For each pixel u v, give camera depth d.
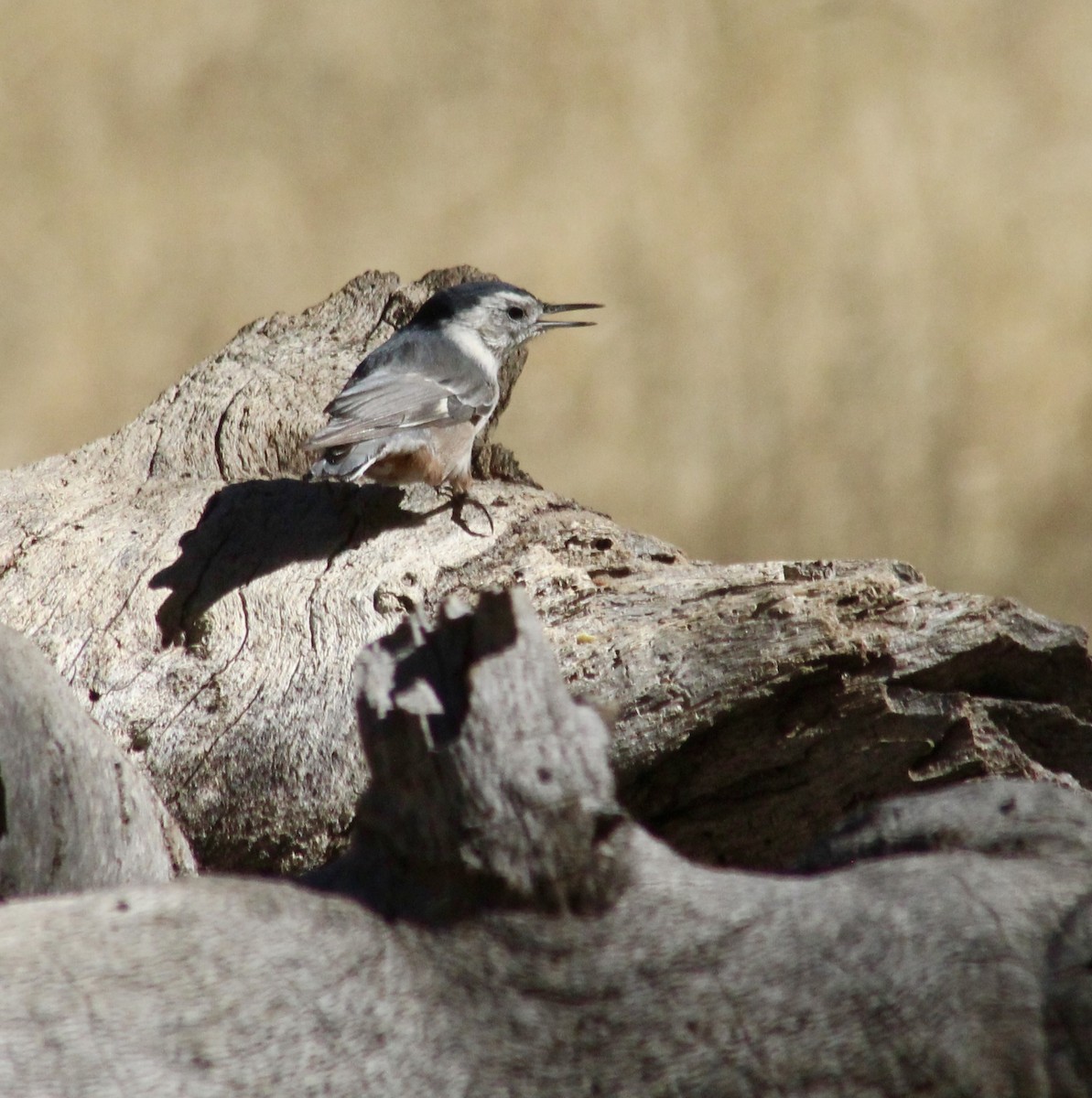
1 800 5.41
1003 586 19.25
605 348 21.39
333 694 7.90
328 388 11.68
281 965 4.00
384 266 23.86
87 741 5.78
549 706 4.29
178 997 3.90
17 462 21.47
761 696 7.17
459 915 4.15
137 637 8.43
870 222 22.70
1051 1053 3.93
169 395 11.67
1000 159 23.45
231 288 23.61
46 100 25.52
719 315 21.78
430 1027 3.98
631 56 25.25
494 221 24.14
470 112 25.50
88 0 26.02
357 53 25.98
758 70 24.80
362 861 4.36
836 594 7.49
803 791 7.33
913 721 7.20
